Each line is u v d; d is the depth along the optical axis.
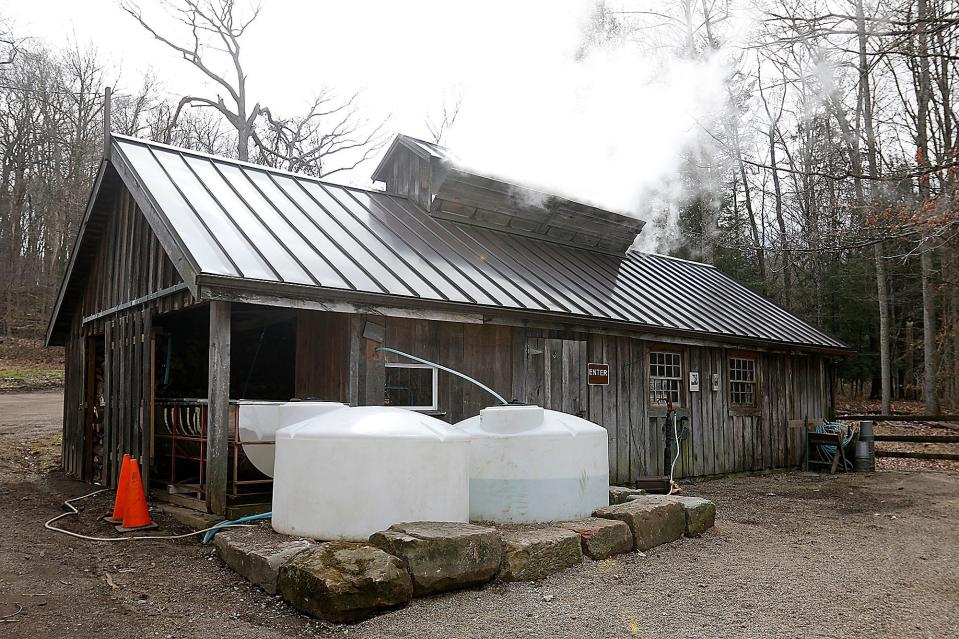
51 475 10.35
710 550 5.95
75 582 4.83
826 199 17.70
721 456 11.77
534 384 8.97
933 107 14.66
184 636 3.89
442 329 8.07
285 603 4.40
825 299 28.14
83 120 33.53
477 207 10.87
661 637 3.87
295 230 7.86
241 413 6.45
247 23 25.84
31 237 34.16
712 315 11.98
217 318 6.33
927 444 16.06
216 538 5.44
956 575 5.35
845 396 30.98
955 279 19.98
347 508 5.09
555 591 4.65
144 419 7.93
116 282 9.27
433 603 4.38
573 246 12.53
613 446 9.93
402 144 10.93
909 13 6.43
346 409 5.70
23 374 24.22
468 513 5.62
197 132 33.47
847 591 4.81
